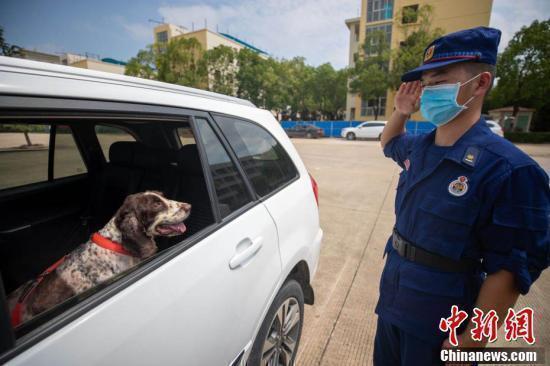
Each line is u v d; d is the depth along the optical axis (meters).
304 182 2.12
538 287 2.79
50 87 0.78
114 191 2.06
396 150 1.49
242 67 29.78
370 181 7.63
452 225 1.03
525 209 0.89
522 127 24.14
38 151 1.86
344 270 3.09
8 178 1.75
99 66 45.34
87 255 1.14
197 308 1.01
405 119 1.50
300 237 1.84
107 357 0.77
